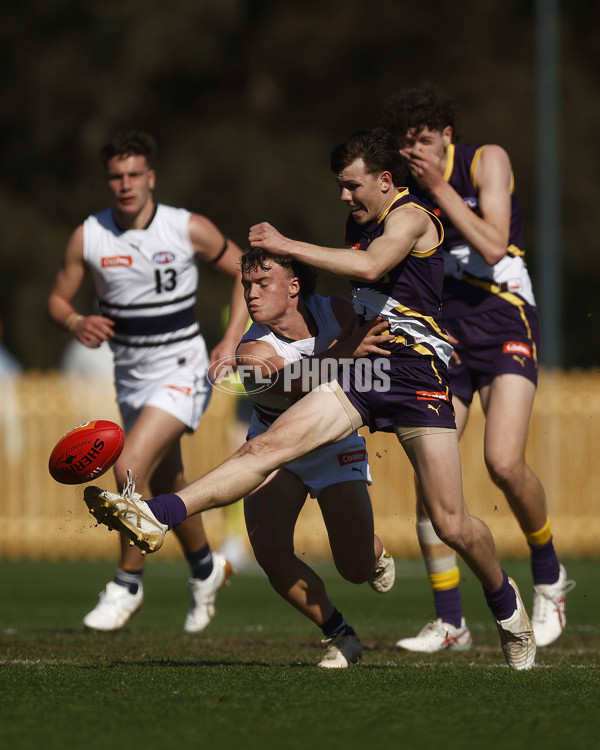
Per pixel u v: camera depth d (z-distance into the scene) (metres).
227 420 55.22
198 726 13.30
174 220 25.73
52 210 101.19
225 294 92.62
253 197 94.44
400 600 34.78
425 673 17.53
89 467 17.05
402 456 55.25
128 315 25.88
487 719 13.81
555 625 23.41
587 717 13.99
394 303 17.55
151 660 20.11
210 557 26.42
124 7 97.94
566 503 56.50
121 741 12.58
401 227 17.20
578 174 99.62
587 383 56.72
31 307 94.12
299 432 16.84
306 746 12.41
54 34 99.94
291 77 103.81
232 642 24.14
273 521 18.69
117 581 26.08
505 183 22.33
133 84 97.62
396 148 17.75
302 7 106.56
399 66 103.69
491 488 55.19
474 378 23.14
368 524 19.27
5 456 55.94
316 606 18.94
